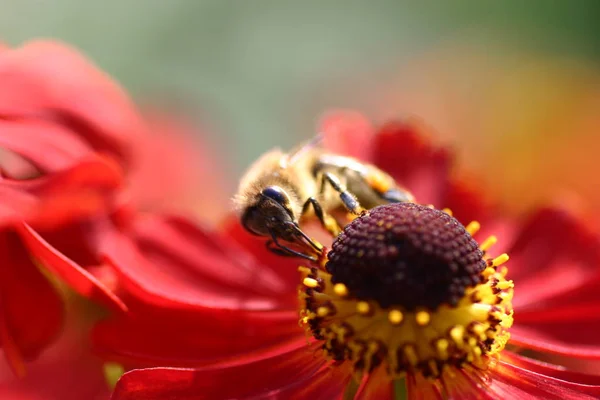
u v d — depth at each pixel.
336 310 0.10
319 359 0.10
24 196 0.10
